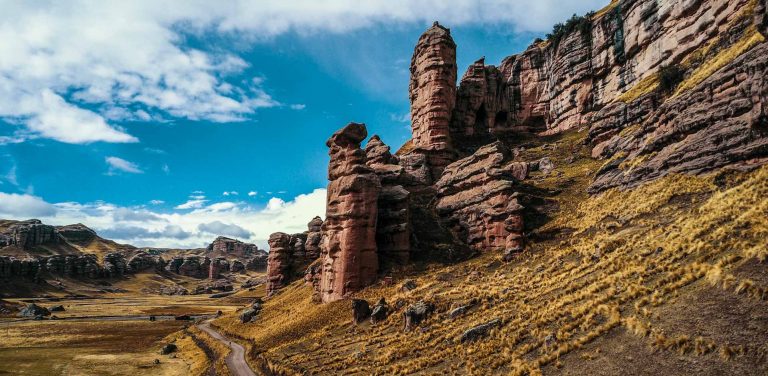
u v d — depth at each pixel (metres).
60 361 70.19
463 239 80.00
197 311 164.62
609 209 58.84
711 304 22.89
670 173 53.50
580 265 44.72
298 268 132.12
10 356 74.44
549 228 64.50
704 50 71.06
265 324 84.38
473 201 80.19
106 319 137.50
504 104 129.00
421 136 113.25
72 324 121.88
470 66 129.25
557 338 28.89
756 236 26.95
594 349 25.52
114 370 64.19
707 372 18.94
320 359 47.88
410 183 99.00
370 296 66.75
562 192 76.44
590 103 110.50
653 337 23.12
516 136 121.00
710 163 48.00
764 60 43.25
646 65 92.62
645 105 76.25
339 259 73.12
